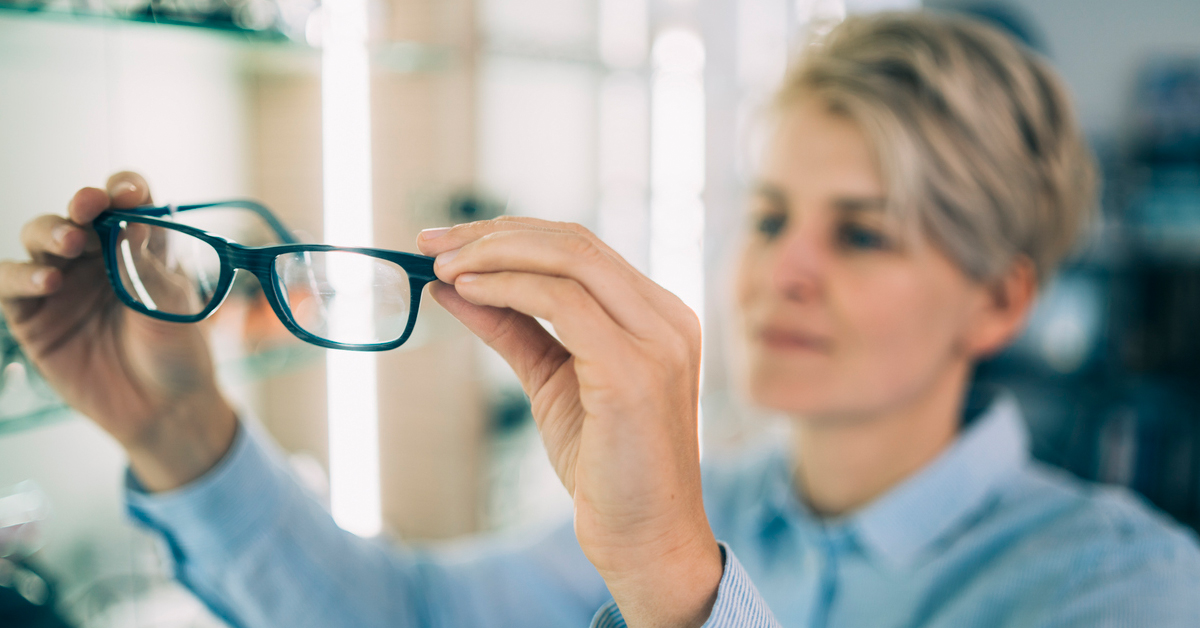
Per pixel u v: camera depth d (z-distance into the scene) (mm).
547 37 1638
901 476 785
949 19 788
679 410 366
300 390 1296
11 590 746
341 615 738
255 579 677
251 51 934
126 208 508
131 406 597
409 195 1318
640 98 2107
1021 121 741
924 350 736
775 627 396
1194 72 2439
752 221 844
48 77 866
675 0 2186
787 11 2510
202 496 637
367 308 450
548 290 358
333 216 1190
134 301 497
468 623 856
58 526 908
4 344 647
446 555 929
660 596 370
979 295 768
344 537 787
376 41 1187
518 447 1623
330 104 1155
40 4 649
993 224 717
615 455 355
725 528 979
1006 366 2273
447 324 1351
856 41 775
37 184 857
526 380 427
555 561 926
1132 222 2211
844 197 726
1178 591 609
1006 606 674
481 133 1424
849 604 781
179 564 687
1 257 816
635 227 2150
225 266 466
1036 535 709
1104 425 2125
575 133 1847
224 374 853
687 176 2348
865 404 738
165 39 821
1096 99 2682
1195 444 2049
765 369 761
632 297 359
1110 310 2164
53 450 903
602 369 351
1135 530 678
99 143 930
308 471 1154
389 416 1457
